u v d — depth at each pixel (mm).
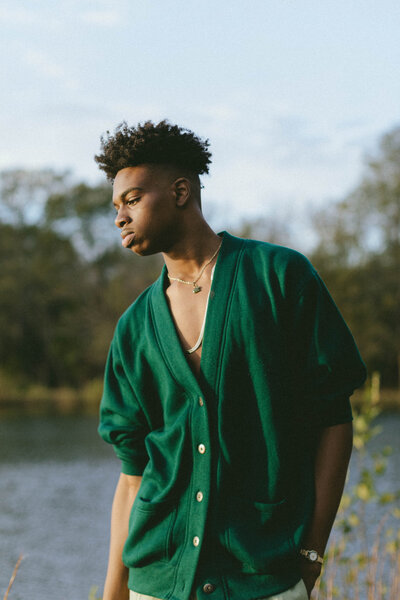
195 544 1638
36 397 40812
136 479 1892
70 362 44406
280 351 1694
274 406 1663
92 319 45062
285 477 1657
